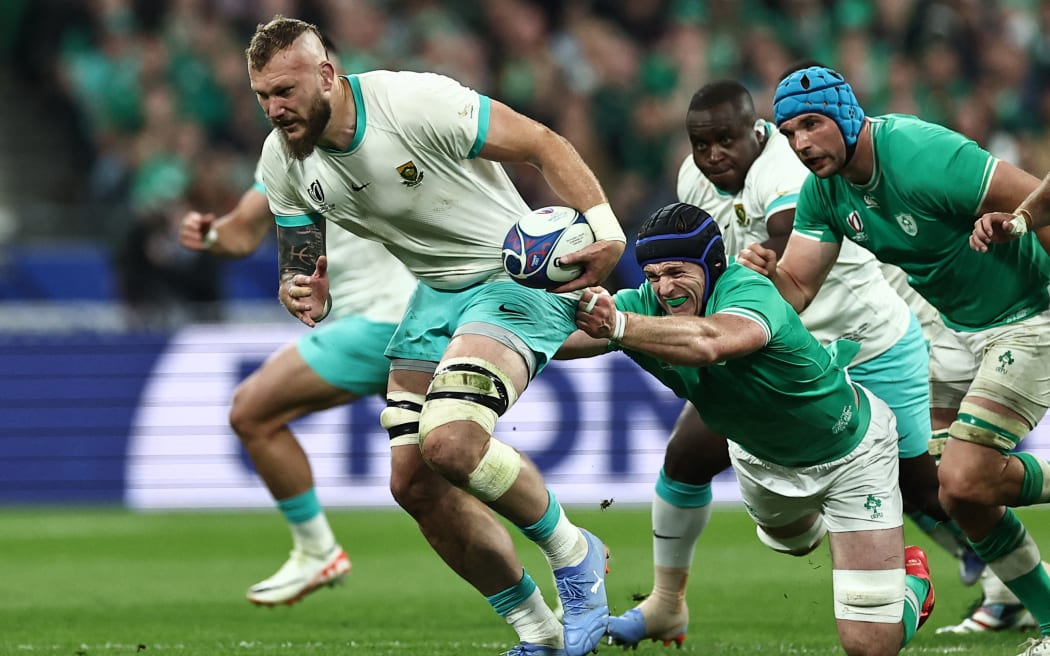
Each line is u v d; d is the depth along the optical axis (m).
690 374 16.56
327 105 16.75
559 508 17.38
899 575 16.91
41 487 44.41
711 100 21.23
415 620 24.48
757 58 58.78
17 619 24.95
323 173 17.55
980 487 18.08
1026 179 17.38
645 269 16.59
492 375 16.80
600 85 56.94
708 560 31.56
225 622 24.44
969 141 17.70
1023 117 60.00
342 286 25.59
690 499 19.92
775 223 21.03
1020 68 60.44
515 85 57.56
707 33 59.28
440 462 16.45
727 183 21.70
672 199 53.72
